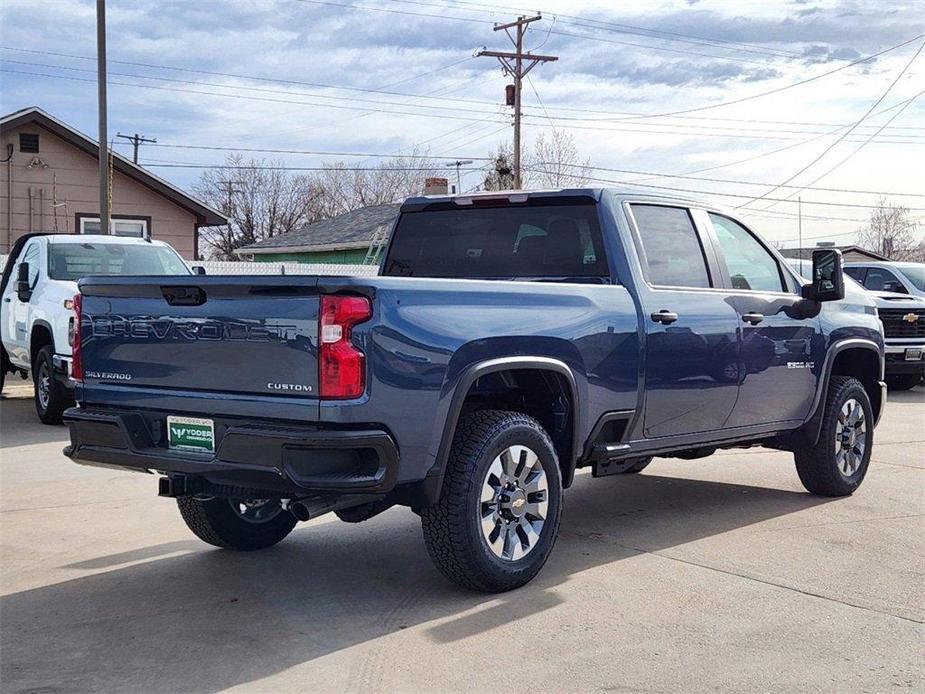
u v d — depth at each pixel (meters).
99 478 8.25
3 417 12.12
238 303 4.64
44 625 4.69
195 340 4.79
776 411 6.97
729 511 7.12
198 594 5.16
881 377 8.01
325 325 4.41
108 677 4.07
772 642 4.47
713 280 6.55
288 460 4.41
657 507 7.28
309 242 39.41
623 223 6.06
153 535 6.39
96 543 6.20
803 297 7.19
